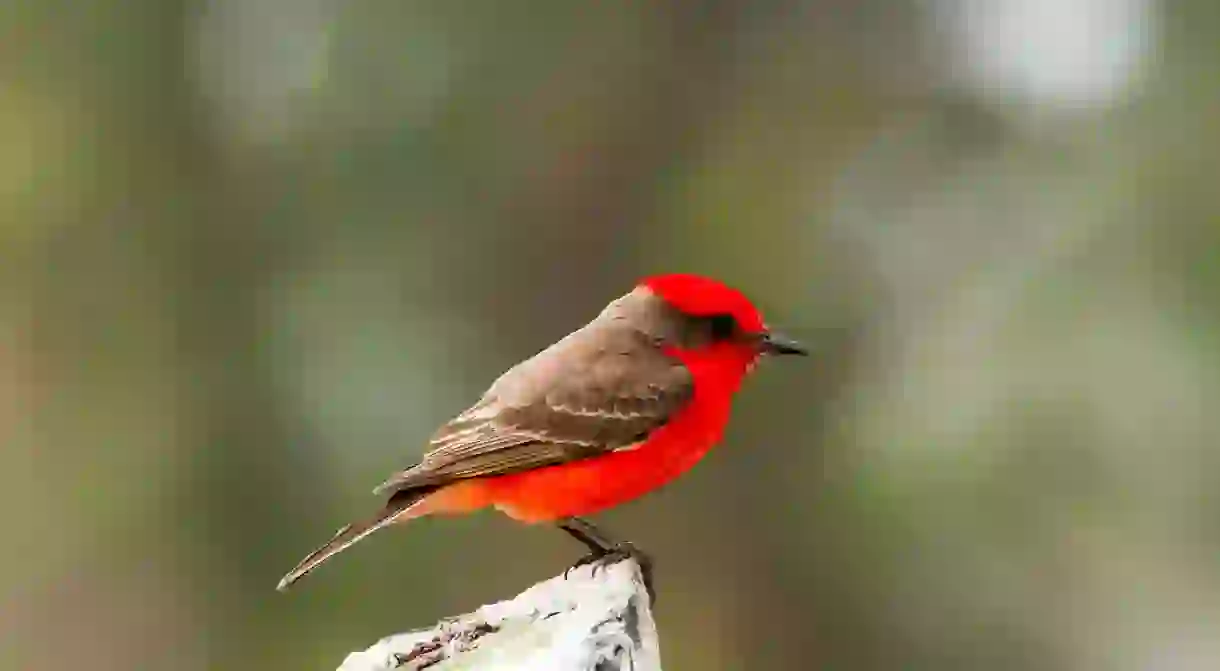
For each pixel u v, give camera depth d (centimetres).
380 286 1173
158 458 1122
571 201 1210
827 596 1092
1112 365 1076
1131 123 1159
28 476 1109
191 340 1148
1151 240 1119
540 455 697
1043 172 1170
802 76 1239
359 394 1143
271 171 1181
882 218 1184
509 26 1214
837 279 1169
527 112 1216
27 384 1122
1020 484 1065
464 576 1084
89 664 1097
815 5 1239
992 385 1088
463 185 1201
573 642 587
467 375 1159
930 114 1209
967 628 1062
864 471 1096
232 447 1128
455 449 702
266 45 1188
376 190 1186
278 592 1095
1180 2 1148
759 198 1212
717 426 740
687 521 1117
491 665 567
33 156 1152
